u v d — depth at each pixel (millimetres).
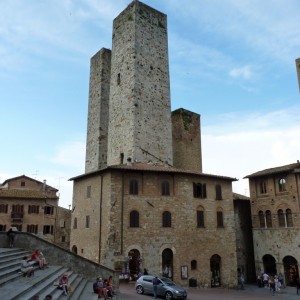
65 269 28047
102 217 37375
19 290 16750
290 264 44594
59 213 66750
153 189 38938
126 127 46938
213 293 35344
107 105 55875
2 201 62781
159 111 49406
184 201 40156
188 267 38375
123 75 49594
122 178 37719
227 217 43281
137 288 30984
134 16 49750
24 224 62875
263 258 47469
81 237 40750
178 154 54719
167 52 53156
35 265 25094
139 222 37250
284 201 45938
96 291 24781
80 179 43406
